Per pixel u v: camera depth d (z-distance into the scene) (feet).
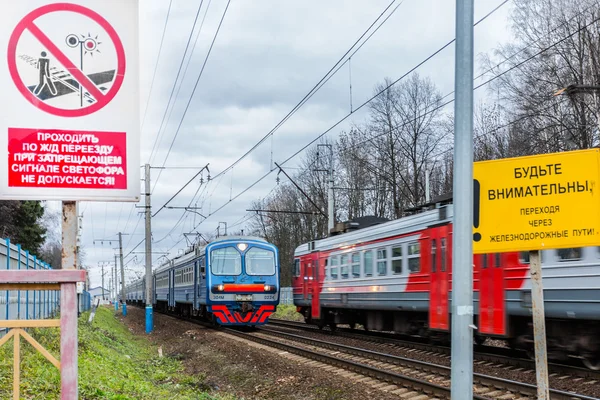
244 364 48.37
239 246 81.82
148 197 104.94
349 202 160.35
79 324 68.85
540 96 96.43
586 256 35.88
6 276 14.79
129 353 61.72
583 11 92.58
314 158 173.47
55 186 16.03
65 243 16.02
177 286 116.98
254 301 80.38
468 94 19.72
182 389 41.19
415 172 136.46
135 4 16.81
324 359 49.08
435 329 50.03
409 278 54.75
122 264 192.65
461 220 19.24
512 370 40.29
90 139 16.33
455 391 18.95
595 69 90.43
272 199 211.61
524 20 101.60
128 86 16.62
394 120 139.13
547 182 18.54
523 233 18.72
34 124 16.03
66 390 15.01
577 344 38.81
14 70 16.02
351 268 67.97
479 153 124.36
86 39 16.48
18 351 14.98
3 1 16.05
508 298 41.57
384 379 39.40
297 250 88.07
